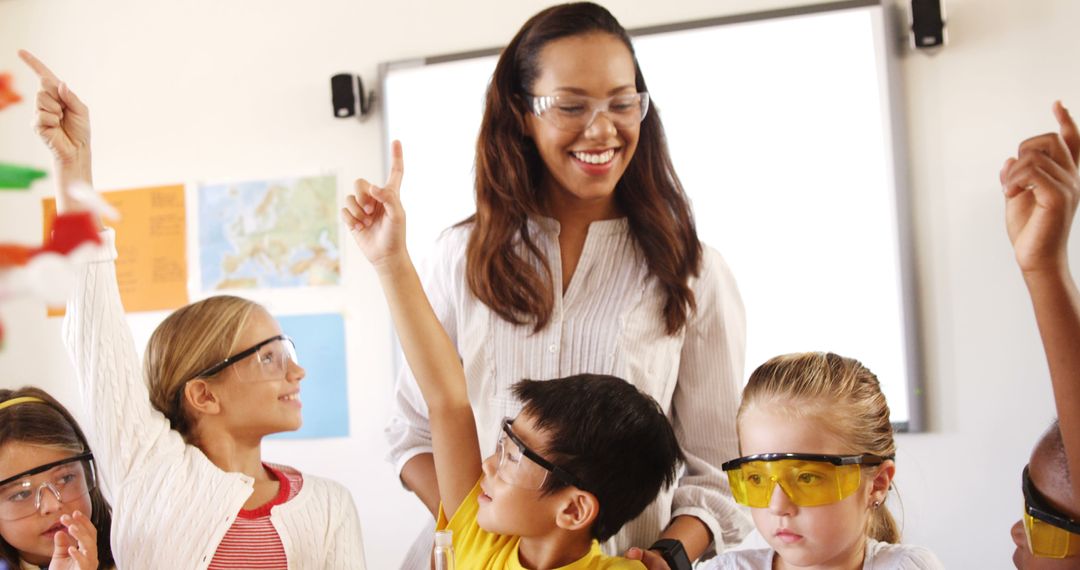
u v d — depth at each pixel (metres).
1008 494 2.35
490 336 1.28
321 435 2.80
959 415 2.38
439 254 1.36
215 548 1.24
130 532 1.22
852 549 1.06
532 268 1.25
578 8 1.19
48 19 3.05
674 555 1.13
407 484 1.35
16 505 1.23
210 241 2.90
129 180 2.97
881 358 2.44
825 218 2.48
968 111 2.40
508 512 1.13
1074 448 0.93
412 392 1.35
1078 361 0.94
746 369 2.52
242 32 2.91
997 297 2.37
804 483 1.04
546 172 1.27
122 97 2.98
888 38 2.45
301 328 2.82
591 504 1.12
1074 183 0.94
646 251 1.25
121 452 1.23
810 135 2.50
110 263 1.25
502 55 1.26
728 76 2.55
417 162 2.74
